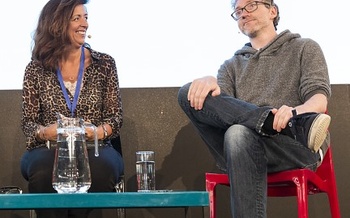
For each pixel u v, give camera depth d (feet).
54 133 10.28
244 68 11.08
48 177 10.14
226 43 12.39
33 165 10.20
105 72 11.28
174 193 7.48
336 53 12.59
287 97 10.54
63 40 11.03
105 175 10.27
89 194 7.42
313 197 12.44
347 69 12.63
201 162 12.51
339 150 12.57
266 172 9.12
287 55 10.78
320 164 10.20
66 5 11.06
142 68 12.49
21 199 7.32
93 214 11.92
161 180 12.44
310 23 12.50
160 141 12.51
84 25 11.12
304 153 9.89
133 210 12.28
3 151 12.20
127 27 12.40
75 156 8.25
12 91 12.23
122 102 12.46
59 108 10.92
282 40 10.91
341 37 12.57
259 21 11.07
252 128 9.14
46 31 11.10
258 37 11.20
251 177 8.91
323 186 10.05
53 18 11.02
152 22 12.44
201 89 9.71
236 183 8.89
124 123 12.46
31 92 10.98
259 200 8.90
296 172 9.52
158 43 12.46
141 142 12.48
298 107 9.44
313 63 10.43
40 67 11.09
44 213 9.77
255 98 10.75
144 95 12.51
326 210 12.41
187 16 12.42
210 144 10.30
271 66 10.84
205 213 12.37
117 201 7.43
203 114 9.75
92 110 11.03
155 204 7.47
